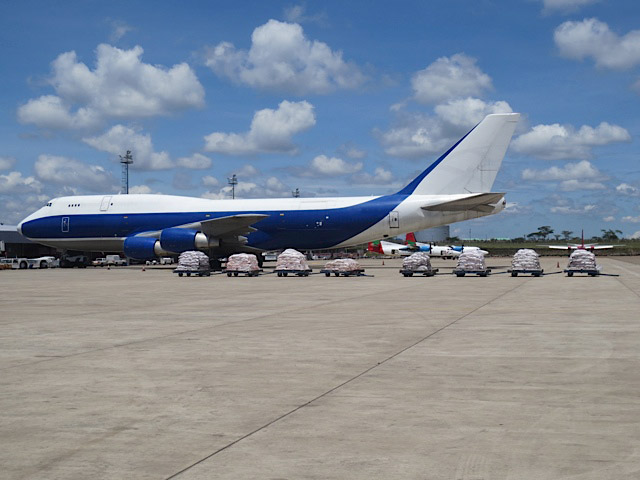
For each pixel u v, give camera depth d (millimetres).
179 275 40562
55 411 6988
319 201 47812
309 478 4969
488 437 5961
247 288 28406
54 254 82812
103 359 10297
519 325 14180
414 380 8500
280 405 7203
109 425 6438
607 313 16469
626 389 7848
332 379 8617
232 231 47219
